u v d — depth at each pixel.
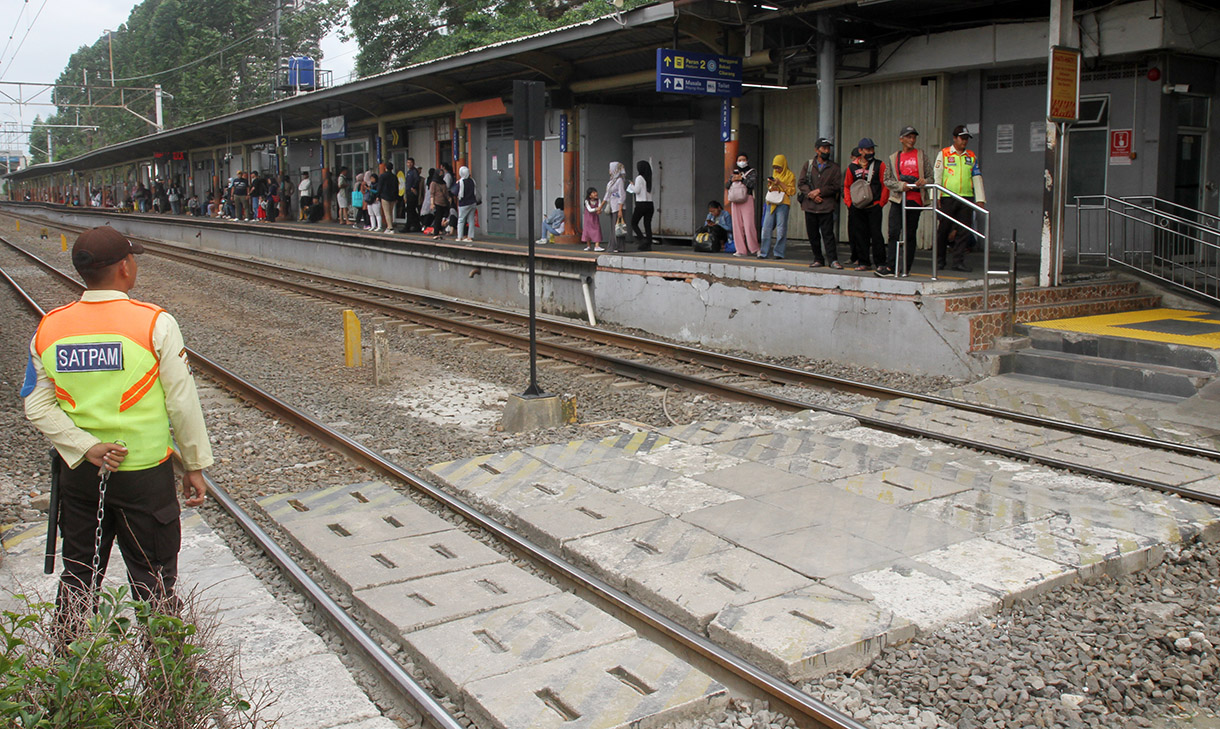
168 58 71.69
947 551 5.48
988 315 10.81
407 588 5.16
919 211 11.99
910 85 17.25
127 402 3.76
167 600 3.63
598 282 16.02
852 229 12.66
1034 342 10.89
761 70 18.11
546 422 8.86
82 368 3.72
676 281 14.39
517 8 41.25
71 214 55.50
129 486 3.80
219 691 3.29
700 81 15.47
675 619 4.77
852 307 11.79
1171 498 6.44
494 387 10.90
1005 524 5.94
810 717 3.90
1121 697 4.11
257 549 6.01
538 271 17.36
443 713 3.92
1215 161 15.52
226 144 44.94
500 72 22.44
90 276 3.81
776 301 12.78
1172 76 14.36
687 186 19.81
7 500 6.98
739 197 14.98
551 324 15.01
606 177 21.34
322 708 4.01
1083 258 15.30
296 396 10.45
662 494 6.62
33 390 3.74
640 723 3.81
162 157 55.00
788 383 10.79
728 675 4.30
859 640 4.35
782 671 4.17
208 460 4.00
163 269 26.53
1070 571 5.18
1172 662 4.41
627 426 8.79
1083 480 6.89
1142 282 12.97
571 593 5.34
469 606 4.91
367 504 6.71
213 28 68.44
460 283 19.92
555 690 4.04
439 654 4.39
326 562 5.55
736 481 6.90
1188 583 5.27
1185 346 9.60
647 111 21.94
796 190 14.52
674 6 14.45
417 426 9.05
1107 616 4.82
